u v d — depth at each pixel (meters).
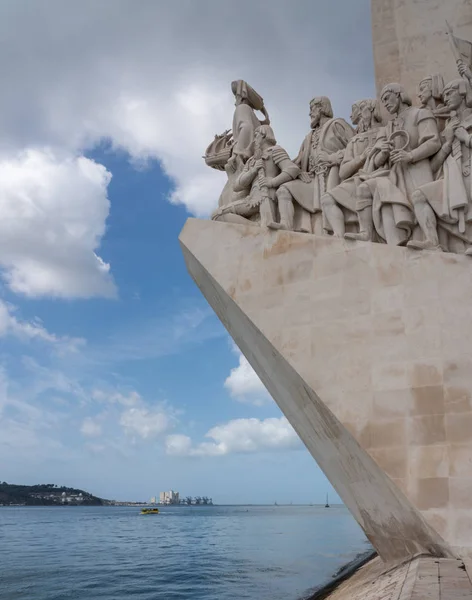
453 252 8.16
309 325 8.37
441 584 5.07
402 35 10.83
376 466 7.36
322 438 8.62
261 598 15.95
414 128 8.94
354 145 9.60
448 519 6.82
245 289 8.99
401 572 6.59
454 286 7.71
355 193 8.95
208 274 9.45
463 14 10.53
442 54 10.48
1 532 54.72
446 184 8.27
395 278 8.06
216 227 9.58
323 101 10.56
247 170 10.43
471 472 6.93
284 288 8.73
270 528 58.59
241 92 11.73
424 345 7.63
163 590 18.09
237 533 49.91
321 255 8.65
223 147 11.84
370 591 7.09
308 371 8.12
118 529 60.22
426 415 7.32
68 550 34.16
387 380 7.66
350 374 7.89
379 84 10.81
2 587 19.27
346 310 8.21
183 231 9.80
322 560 25.70
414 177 8.66
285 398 9.17
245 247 9.24
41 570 23.81
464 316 7.57
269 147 10.36
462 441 7.09
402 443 7.32
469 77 9.01
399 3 10.99
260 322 8.70
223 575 21.23
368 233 8.59
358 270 8.31
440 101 9.30
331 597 12.08
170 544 38.06
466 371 7.36
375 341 7.91
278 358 8.52
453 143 8.55
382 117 9.98
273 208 9.85
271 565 24.08
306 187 9.76
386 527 8.24
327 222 9.10
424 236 8.30
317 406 8.11
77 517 105.88
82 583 19.95
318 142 10.04
